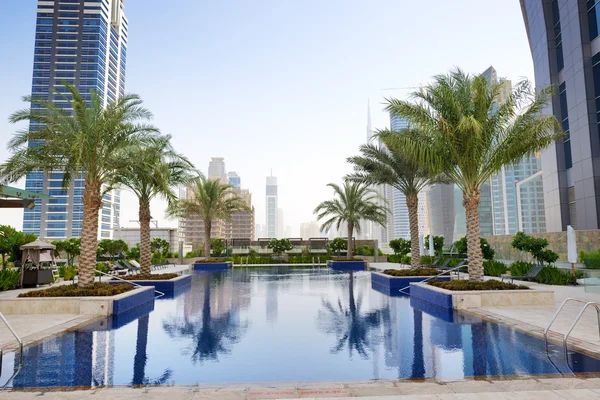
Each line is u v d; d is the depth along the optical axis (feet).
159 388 15.58
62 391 15.16
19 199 53.01
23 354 20.89
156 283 51.80
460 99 40.06
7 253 63.10
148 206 59.00
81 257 38.22
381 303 40.04
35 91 406.41
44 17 421.18
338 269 99.86
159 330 27.32
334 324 29.35
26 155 39.96
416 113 40.29
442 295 35.99
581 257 70.13
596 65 81.71
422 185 61.41
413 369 18.06
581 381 15.71
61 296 34.60
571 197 91.97
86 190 39.47
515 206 272.10
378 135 43.88
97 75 416.46
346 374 17.58
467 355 20.12
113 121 39.50
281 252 130.93
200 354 21.20
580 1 85.15
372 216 101.55
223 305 39.22
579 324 26.50
